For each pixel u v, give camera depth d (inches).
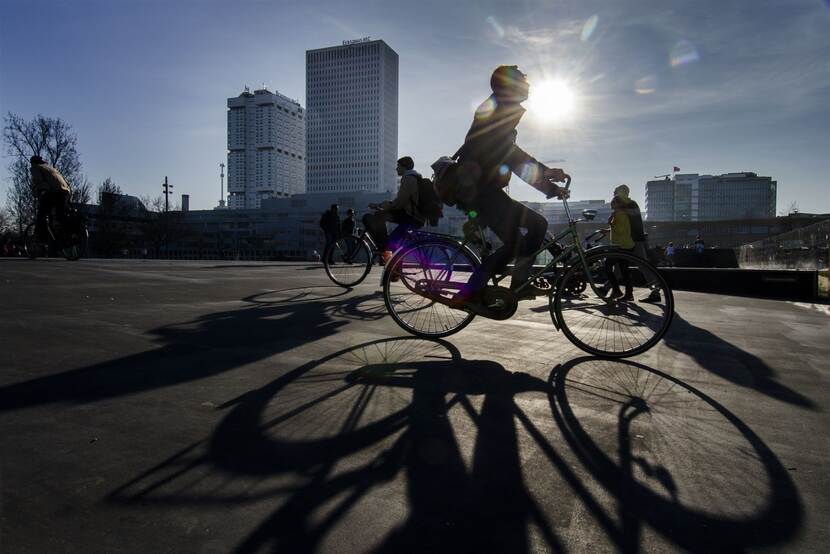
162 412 88.4
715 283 370.0
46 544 51.9
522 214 143.0
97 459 70.4
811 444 81.6
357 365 122.0
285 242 4753.9
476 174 143.2
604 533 56.1
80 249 444.5
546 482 67.2
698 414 94.3
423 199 246.5
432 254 155.2
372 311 204.2
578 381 114.1
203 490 63.1
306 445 76.8
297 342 144.4
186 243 3811.5
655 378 118.0
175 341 140.6
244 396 97.5
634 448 78.6
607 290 140.9
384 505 60.7
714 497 64.4
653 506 61.9
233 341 143.1
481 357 133.6
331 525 56.2
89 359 119.3
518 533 55.7
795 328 196.4
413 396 100.3
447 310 169.6
